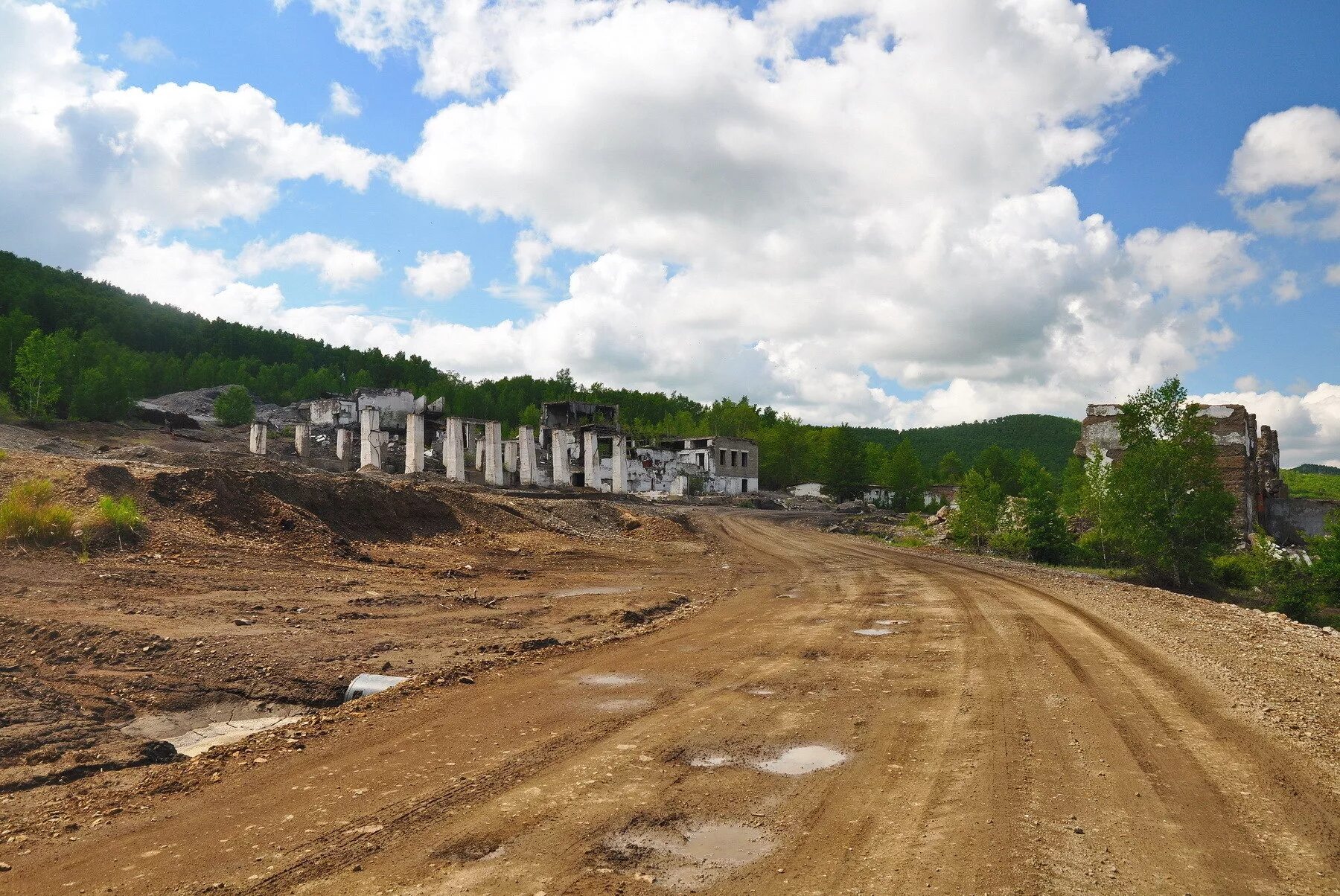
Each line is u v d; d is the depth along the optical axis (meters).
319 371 126.69
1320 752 6.55
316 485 24.22
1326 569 33.84
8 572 13.55
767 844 4.94
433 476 48.81
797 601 18.25
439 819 5.35
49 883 4.50
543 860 4.70
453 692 9.06
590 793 5.85
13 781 6.27
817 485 97.88
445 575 20.23
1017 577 22.75
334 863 4.66
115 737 7.59
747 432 112.56
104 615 11.70
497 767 6.42
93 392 63.16
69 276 150.12
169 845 5.02
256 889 4.33
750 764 6.52
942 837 4.95
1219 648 11.39
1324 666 10.09
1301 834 4.91
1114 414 55.16
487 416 117.00
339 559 19.94
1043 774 6.11
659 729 7.53
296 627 12.28
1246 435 51.31
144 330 129.00
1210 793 5.65
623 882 4.39
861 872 4.49
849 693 9.00
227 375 111.44
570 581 21.50
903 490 92.81
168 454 36.62
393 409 75.94
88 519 16.66
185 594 13.91
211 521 19.36
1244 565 37.34
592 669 10.45
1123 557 40.00
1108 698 8.44
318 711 8.70
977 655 11.06
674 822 5.31
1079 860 4.56
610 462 77.81
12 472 18.47
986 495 43.00
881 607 16.66
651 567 26.41
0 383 70.44
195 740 8.19
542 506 36.53
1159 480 35.59
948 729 7.45
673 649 12.01
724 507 67.94
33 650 10.21
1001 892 4.17
